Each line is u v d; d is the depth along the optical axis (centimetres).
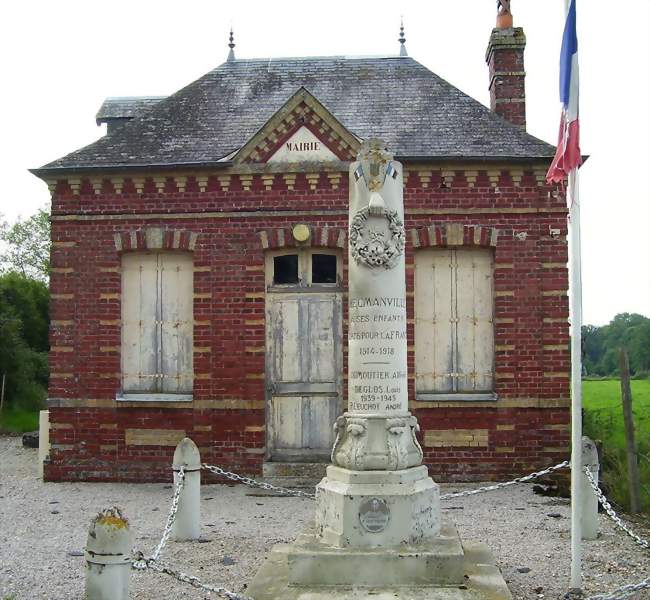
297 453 1430
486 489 998
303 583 734
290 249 1449
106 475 1425
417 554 731
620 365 1160
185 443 994
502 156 1409
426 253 1451
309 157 1439
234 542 971
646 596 756
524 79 1664
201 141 1520
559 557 895
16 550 945
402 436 792
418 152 1443
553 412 1402
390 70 1700
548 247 1423
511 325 1416
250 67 1731
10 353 2705
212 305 1437
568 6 800
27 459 1789
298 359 1440
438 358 1439
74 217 1456
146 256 1473
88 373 1441
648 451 1430
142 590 782
